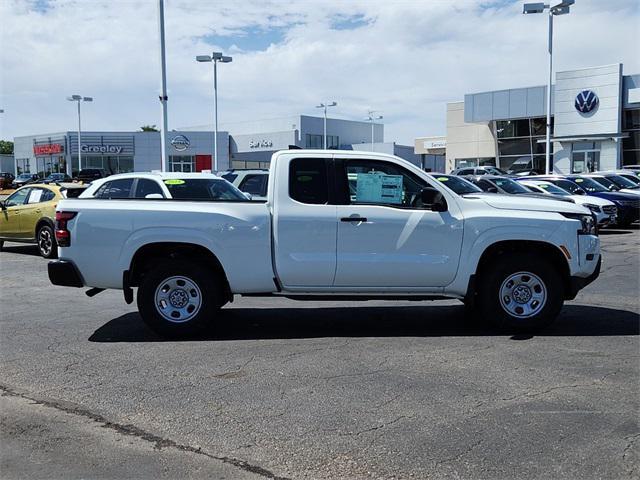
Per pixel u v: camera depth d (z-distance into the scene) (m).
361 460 3.95
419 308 8.65
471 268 6.84
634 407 4.76
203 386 5.35
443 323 7.67
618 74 39.56
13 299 9.61
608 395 5.02
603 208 19.02
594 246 7.00
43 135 74.44
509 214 6.86
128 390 5.28
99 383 5.47
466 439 4.22
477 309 7.22
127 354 6.37
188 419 4.64
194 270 6.86
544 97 43.47
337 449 4.11
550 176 23.16
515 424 4.46
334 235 6.75
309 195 6.81
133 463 3.97
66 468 3.91
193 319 6.92
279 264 6.75
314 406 4.85
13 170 104.38
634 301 8.99
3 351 6.52
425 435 4.30
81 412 4.82
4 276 11.91
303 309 8.61
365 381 5.41
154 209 6.79
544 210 6.97
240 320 7.90
